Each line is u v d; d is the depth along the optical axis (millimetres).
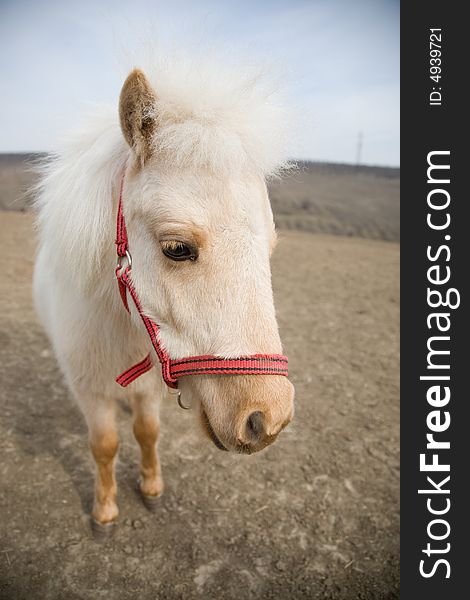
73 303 1743
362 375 4008
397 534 2383
